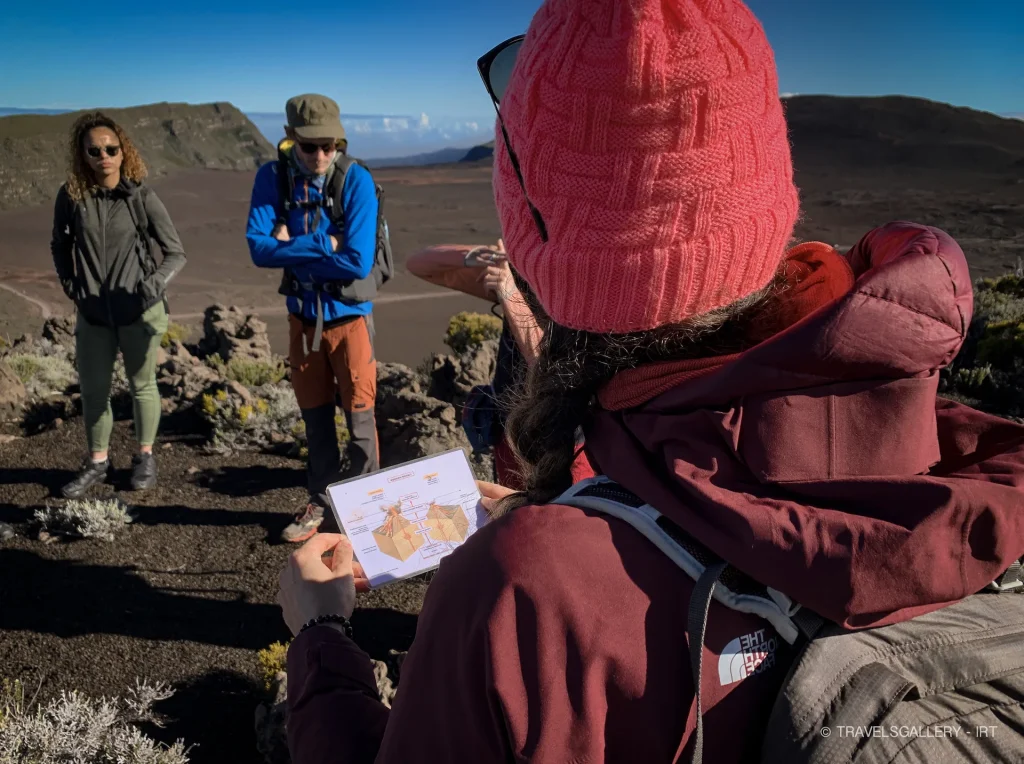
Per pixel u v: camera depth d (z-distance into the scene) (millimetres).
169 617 3441
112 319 4301
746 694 587
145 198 4211
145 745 2619
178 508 4445
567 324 688
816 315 592
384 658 3176
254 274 68062
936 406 738
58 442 5426
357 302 3641
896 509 571
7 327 31953
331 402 3969
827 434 589
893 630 601
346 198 3580
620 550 594
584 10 607
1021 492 598
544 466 760
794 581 548
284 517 4324
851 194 101562
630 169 595
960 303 612
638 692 562
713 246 601
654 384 679
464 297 45125
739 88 591
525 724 551
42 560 3871
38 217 127438
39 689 2994
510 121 677
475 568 603
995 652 595
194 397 6066
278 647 3027
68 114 167750
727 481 603
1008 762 562
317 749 802
